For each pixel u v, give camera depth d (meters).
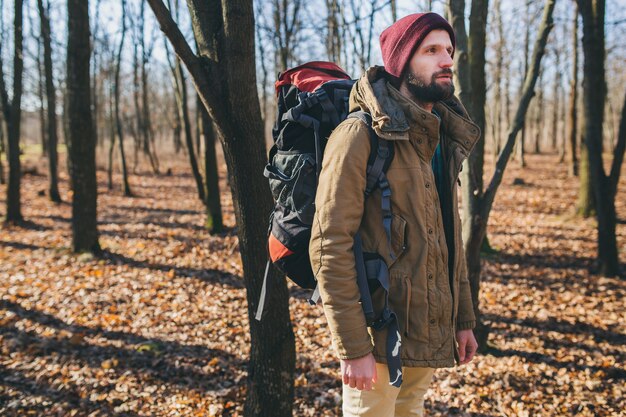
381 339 1.48
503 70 23.64
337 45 8.27
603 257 7.16
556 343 5.09
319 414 3.89
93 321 5.73
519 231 10.20
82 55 8.00
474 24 5.37
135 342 5.21
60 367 4.68
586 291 6.60
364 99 1.44
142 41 15.41
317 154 1.49
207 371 4.63
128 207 14.35
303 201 1.50
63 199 15.58
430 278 1.49
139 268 7.73
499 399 4.06
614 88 33.03
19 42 11.30
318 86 1.59
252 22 2.23
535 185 16.81
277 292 2.65
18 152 11.65
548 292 6.60
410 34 1.46
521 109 4.14
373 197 1.46
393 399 1.63
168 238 9.62
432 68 1.47
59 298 6.48
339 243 1.37
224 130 2.37
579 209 10.98
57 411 3.98
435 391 4.20
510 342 5.14
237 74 2.26
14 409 4.00
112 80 18.83
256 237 2.55
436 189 1.56
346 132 1.42
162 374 4.57
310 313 5.95
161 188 18.89
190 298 6.51
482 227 4.40
